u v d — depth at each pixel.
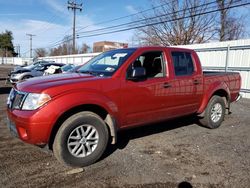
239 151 4.81
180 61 5.37
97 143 4.10
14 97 3.98
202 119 6.18
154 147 4.93
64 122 3.81
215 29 31.39
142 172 3.88
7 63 82.81
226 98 6.58
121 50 5.01
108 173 3.83
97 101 3.98
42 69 17.22
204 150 4.82
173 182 3.61
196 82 5.60
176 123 6.66
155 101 4.82
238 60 12.73
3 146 4.84
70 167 3.98
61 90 3.73
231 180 3.69
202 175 3.83
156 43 33.09
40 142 3.64
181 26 31.56
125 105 4.38
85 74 4.51
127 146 4.94
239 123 6.96
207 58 14.36
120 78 4.32
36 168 3.95
